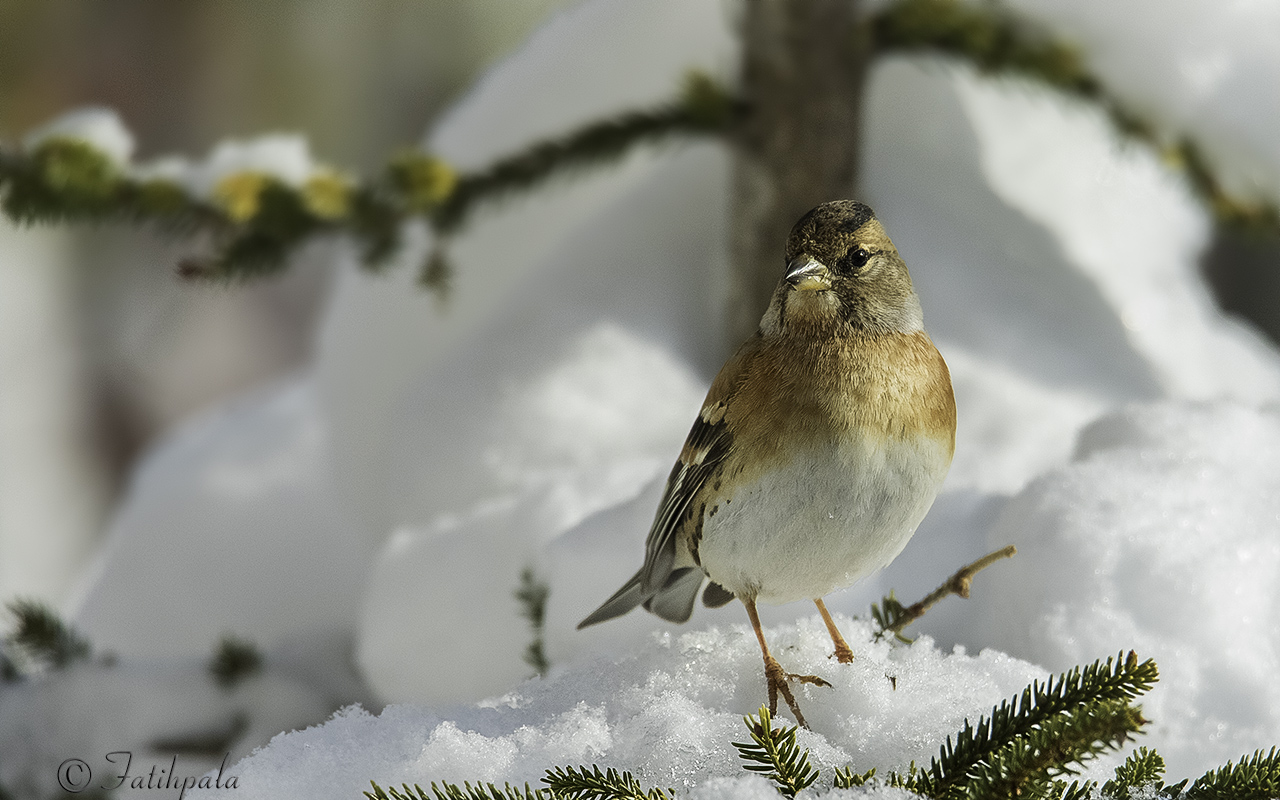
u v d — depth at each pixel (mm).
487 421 4309
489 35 9211
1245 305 6781
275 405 5547
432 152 4359
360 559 4383
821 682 4082
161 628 4434
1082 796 4035
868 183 4367
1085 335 4340
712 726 4055
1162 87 4301
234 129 9289
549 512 4238
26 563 9039
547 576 4203
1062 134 4383
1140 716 4020
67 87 8922
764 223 4312
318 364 4840
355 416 4383
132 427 10070
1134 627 4109
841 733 4070
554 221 4395
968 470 4246
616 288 4340
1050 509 4141
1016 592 4137
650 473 4250
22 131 8516
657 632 4125
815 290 4102
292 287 10398
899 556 4172
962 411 4293
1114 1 4301
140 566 4621
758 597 4125
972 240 4359
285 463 4922
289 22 9234
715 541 4117
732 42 4344
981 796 4027
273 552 4547
